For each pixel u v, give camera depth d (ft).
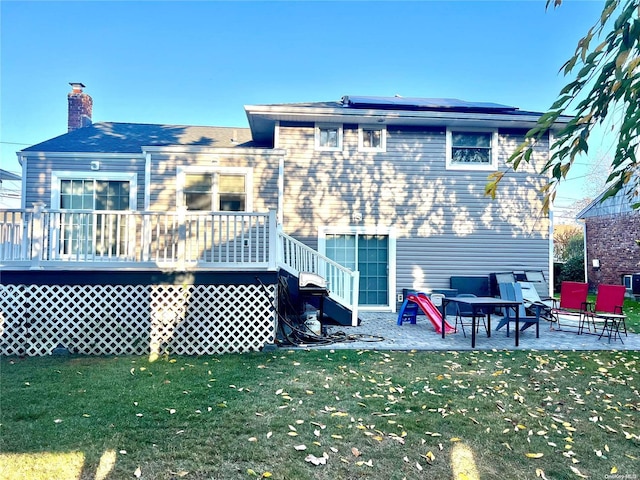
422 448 10.85
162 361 18.97
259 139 40.75
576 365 18.80
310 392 14.70
